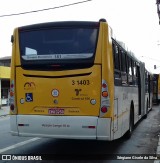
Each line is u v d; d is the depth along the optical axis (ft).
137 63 34.91
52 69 20.08
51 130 19.90
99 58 19.48
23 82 20.70
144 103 44.55
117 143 26.27
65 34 20.27
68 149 23.48
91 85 19.43
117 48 22.27
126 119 26.22
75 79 19.67
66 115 19.69
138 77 36.52
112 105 19.63
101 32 19.67
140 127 36.91
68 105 19.67
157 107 74.90
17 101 20.85
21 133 20.68
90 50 19.69
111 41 20.22
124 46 25.14
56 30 20.47
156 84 82.94
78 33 20.04
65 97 19.75
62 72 19.88
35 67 20.47
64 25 20.34
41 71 20.31
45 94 20.15
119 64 22.74
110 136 19.40
